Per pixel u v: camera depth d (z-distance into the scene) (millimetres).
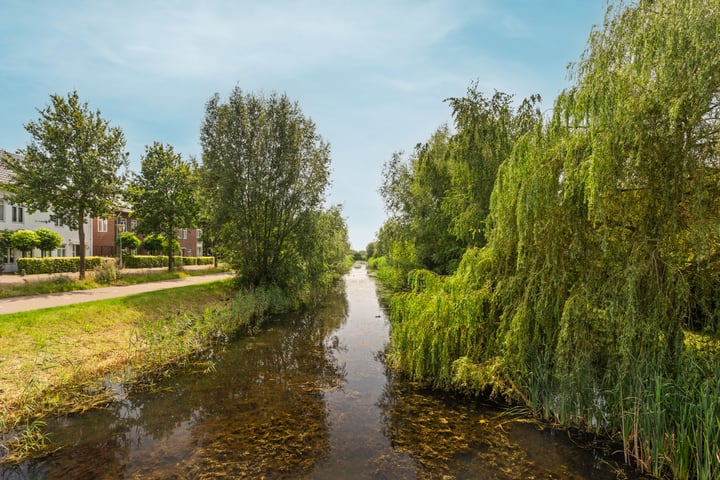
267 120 15055
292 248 16312
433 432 4863
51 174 15359
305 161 15852
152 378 7031
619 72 4449
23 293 12883
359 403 5883
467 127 10883
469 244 10695
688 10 4043
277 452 4391
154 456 4289
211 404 5867
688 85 3977
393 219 18500
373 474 3932
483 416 5301
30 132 15664
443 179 13836
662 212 4352
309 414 5480
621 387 4359
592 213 4559
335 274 26938
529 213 5285
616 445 4484
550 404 5105
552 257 5168
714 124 4051
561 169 5113
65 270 22500
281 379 7078
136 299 11297
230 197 14484
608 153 4332
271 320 13461
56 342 7531
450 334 6199
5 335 7090
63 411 5523
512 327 5438
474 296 5871
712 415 3572
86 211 17188
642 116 4188
